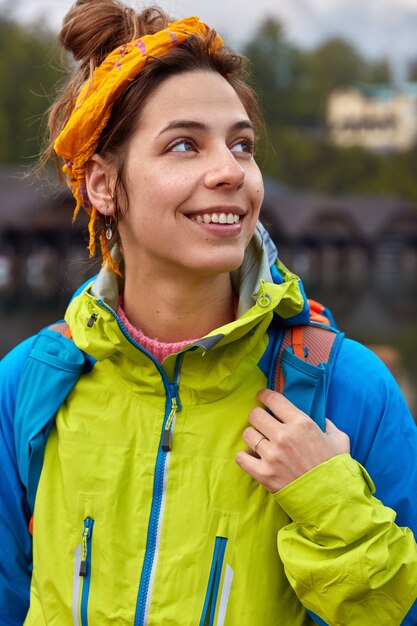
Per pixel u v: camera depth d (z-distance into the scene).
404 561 1.15
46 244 39.47
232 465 1.23
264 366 1.28
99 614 1.22
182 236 1.20
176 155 1.20
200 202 1.18
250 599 1.19
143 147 1.22
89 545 1.25
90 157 1.30
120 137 1.25
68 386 1.32
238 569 1.20
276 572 1.20
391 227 54.78
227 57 1.27
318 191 70.62
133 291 1.35
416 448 1.25
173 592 1.20
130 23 1.30
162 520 1.23
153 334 1.35
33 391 1.32
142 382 1.27
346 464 1.15
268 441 1.17
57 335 1.38
